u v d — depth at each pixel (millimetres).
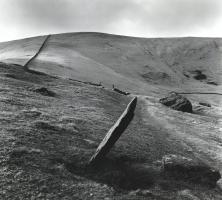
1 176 15688
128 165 20828
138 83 120375
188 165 21312
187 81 152625
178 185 19828
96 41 185000
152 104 58344
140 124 37844
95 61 140500
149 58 175250
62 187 16047
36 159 17938
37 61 95500
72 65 106750
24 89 38500
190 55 189250
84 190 16234
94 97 46625
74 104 36906
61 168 17656
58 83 51562
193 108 65500
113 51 171375
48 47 149750
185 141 35469
